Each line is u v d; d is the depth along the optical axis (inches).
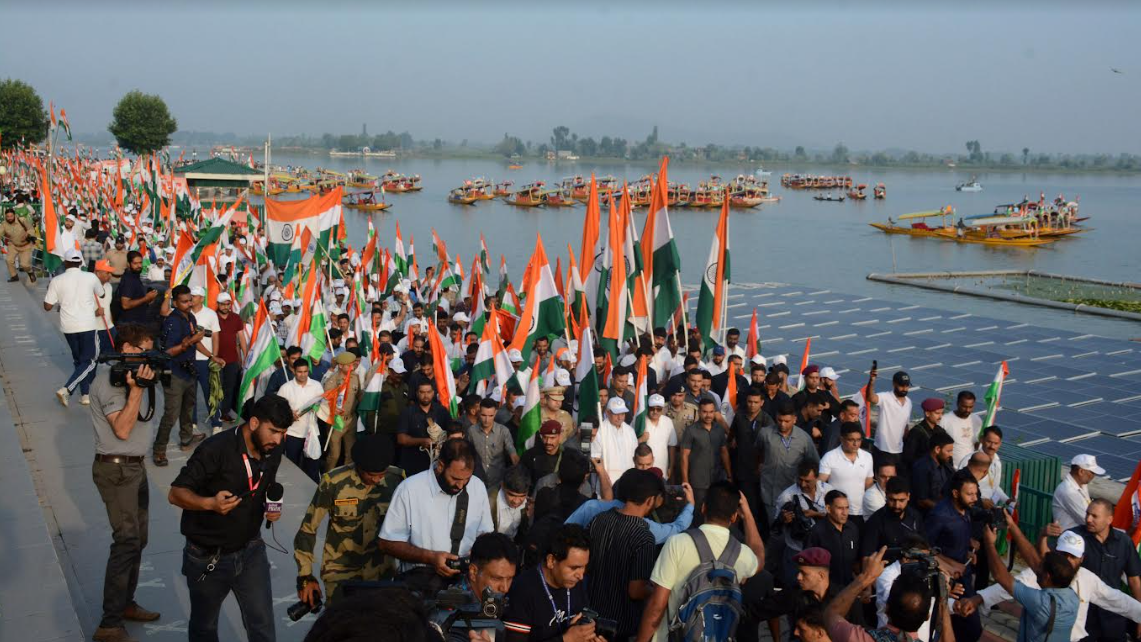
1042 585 303.7
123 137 4357.8
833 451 414.9
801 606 248.2
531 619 248.7
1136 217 6427.2
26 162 2041.1
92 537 397.1
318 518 286.4
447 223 5014.8
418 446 450.3
